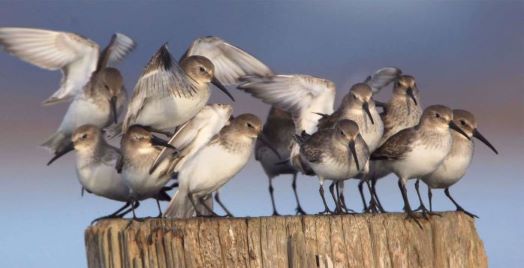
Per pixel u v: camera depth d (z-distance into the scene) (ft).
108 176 46.55
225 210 48.26
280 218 36.81
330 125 47.65
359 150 44.19
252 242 36.50
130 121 44.52
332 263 36.94
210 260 36.29
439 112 44.29
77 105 52.06
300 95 50.67
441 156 44.37
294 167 49.96
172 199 44.37
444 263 38.93
